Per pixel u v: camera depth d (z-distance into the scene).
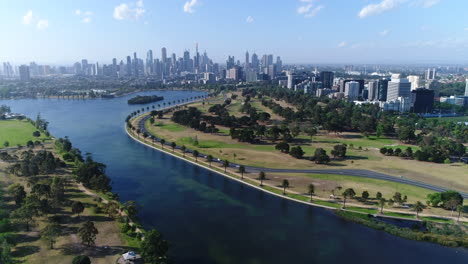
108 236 159.62
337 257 153.62
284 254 154.75
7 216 172.62
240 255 152.75
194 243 162.12
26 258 138.75
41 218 176.00
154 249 134.50
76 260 127.06
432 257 155.00
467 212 198.12
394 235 173.62
